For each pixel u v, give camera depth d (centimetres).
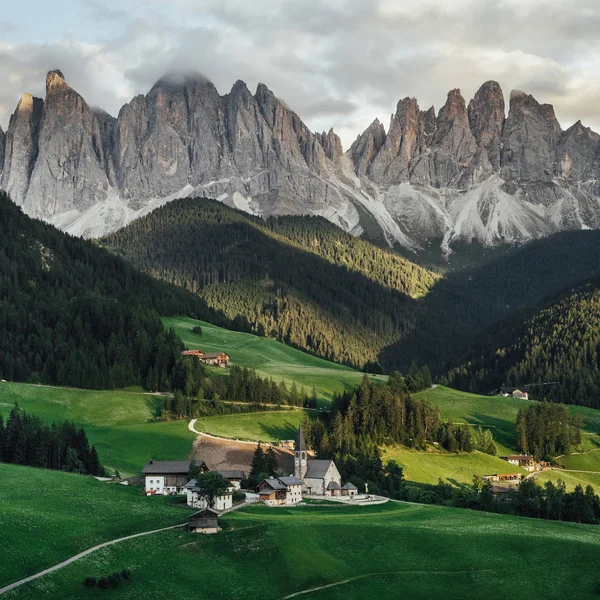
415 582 14175
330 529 15612
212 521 14938
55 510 15050
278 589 13400
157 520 15338
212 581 13325
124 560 13325
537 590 14262
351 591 13612
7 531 13375
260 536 14838
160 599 12450
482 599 13875
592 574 14900
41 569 12575
